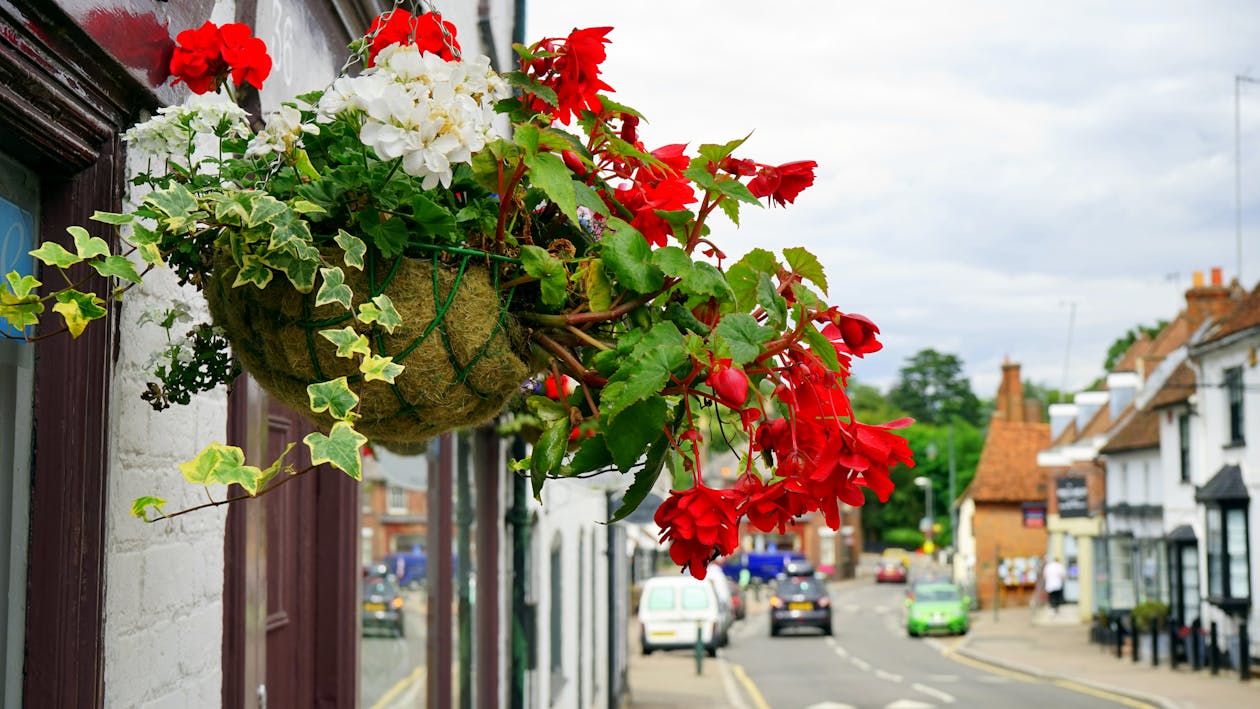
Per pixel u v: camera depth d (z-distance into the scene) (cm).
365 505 648
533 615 1069
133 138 224
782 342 220
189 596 312
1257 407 2703
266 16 358
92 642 248
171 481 298
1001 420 6216
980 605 5859
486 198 227
